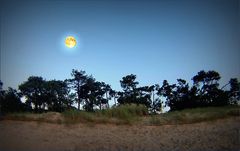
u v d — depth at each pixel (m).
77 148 8.12
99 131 10.02
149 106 35.97
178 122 11.25
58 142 8.63
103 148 8.22
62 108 33.91
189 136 9.52
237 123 10.67
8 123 9.93
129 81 38.78
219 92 31.56
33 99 33.03
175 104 33.31
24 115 10.81
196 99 32.38
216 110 13.11
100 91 39.66
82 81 38.94
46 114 11.27
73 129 10.04
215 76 32.78
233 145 8.33
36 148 7.90
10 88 28.36
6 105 25.30
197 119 11.45
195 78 33.44
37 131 9.49
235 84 31.31
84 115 11.13
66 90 37.06
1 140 8.28
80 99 38.53
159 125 10.94
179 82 34.22
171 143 8.80
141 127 10.67
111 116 11.66
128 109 12.27
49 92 34.03
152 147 8.36
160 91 35.59
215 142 8.73
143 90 37.69
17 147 7.81
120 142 8.88
